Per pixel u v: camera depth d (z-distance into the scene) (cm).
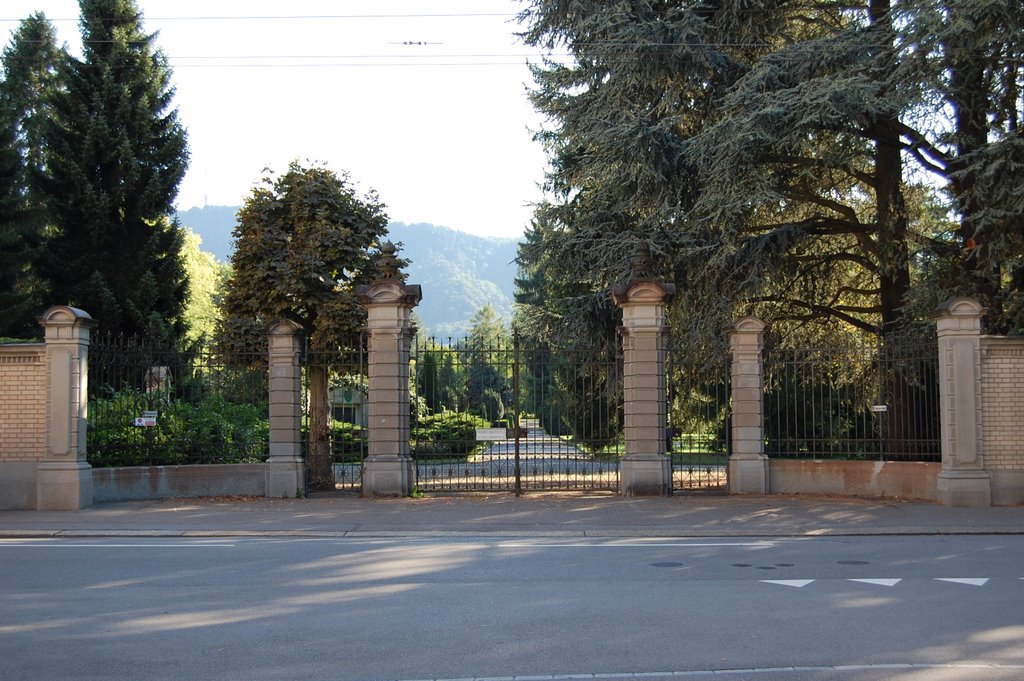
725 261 2164
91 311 2841
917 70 1898
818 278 2503
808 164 2161
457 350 1922
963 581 970
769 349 1892
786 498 1758
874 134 2175
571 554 1174
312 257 2097
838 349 1898
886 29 2050
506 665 666
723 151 2027
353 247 2164
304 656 694
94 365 1766
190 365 1883
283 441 1814
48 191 2953
